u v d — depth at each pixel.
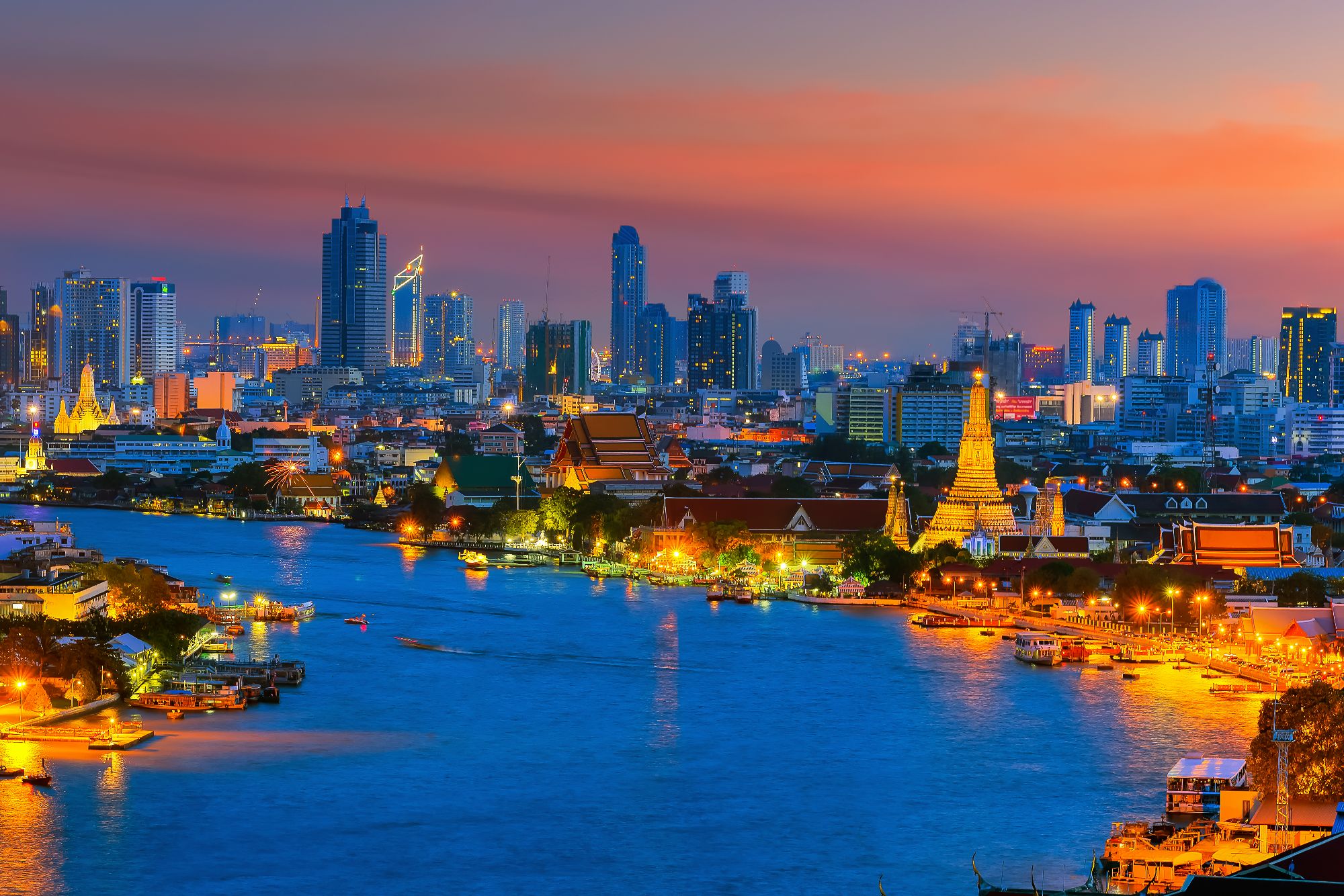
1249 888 177.75
